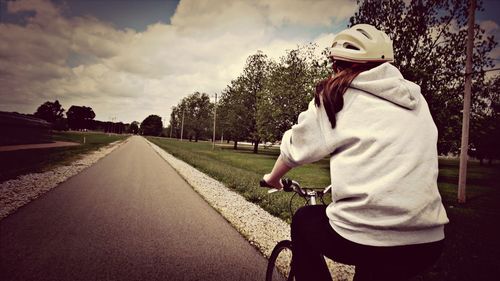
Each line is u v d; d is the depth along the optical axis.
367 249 0.98
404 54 13.02
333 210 1.07
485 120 13.69
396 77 1.05
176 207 6.29
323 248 1.13
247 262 3.54
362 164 0.98
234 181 10.45
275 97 30.97
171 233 4.54
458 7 12.17
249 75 43.31
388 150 0.97
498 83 16.39
